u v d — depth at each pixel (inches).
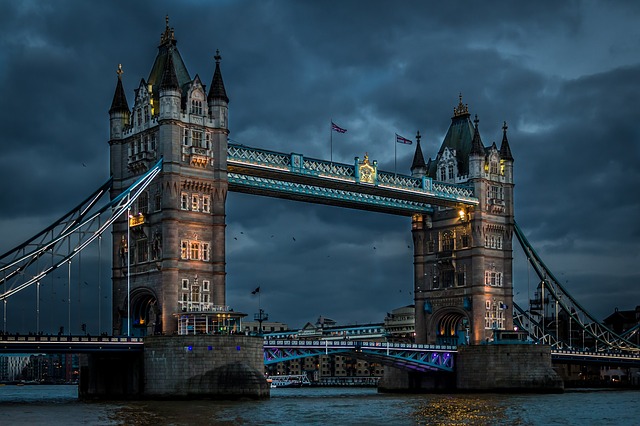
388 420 3629.4
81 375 5187.0
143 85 5118.1
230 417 3577.8
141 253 5054.1
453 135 6973.4
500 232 6688.0
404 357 5935.0
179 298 4837.6
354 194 6102.4
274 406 4266.7
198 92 5049.2
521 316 6919.3
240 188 5408.5
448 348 6215.6
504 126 6894.7
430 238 6801.2
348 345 5575.8
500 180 6727.4
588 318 7288.4
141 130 5093.5
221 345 4537.4
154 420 3422.7
